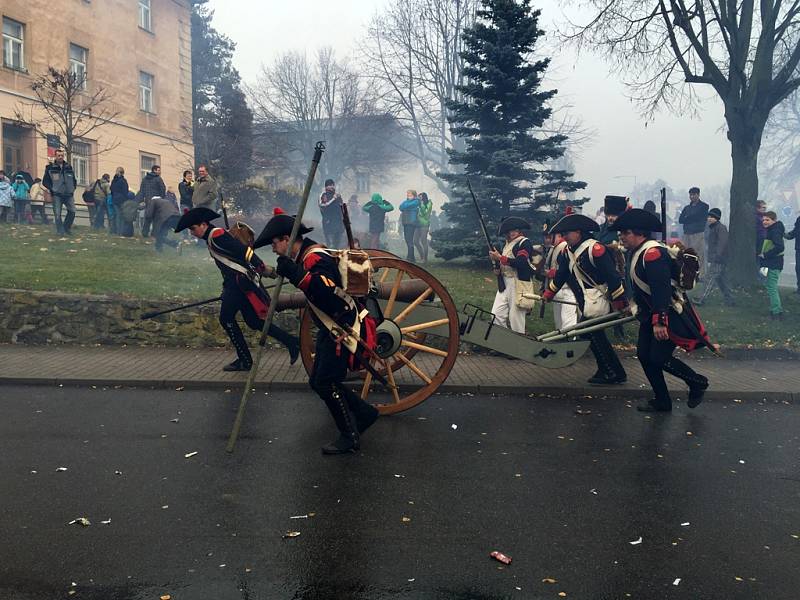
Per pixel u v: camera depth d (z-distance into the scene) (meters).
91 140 23.53
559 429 5.64
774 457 5.02
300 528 3.63
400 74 35.31
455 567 3.24
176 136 28.70
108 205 16.03
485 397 6.72
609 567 3.27
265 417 5.80
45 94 21.27
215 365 7.59
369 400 6.41
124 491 4.11
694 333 5.96
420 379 7.12
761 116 12.95
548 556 3.37
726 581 3.16
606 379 7.09
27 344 8.63
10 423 5.50
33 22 21.25
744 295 12.20
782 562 3.35
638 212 5.99
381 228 14.72
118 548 3.37
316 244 4.77
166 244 14.23
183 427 5.46
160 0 27.61
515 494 4.18
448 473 4.53
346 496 4.09
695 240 13.19
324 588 3.02
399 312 6.08
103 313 8.70
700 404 6.61
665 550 3.46
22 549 3.34
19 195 16.61
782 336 9.52
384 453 4.92
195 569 3.17
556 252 7.37
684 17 12.80
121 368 7.32
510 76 13.62
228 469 4.52
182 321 8.70
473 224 13.83
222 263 7.03
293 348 7.26
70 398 6.32
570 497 4.15
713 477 4.56
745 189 13.14
